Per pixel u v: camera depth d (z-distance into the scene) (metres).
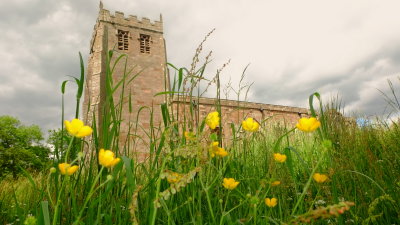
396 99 3.69
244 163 2.55
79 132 1.15
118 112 2.40
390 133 3.38
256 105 33.97
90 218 1.54
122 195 1.90
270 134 4.45
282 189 2.06
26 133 40.62
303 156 3.79
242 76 3.04
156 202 1.20
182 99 2.53
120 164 1.59
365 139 3.04
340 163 2.41
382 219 1.94
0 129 39.12
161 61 31.62
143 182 1.96
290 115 36.69
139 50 31.23
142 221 1.69
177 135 2.15
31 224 1.13
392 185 2.10
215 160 2.29
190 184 1.94
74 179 1.91
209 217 1.87
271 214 1.96
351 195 2.23
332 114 3.69
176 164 1.93
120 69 29.02
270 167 1.99
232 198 2.16
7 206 2.84
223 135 2.64
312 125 1.34
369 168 2.48
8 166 32.81
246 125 1.71
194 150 1.49
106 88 2.20
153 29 33.41
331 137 3.07
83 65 1.92
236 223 1.61
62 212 1.77
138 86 28.77
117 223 1.75
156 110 27.38
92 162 2.00
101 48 29.42
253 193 2.09
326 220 1.84
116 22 31.20
